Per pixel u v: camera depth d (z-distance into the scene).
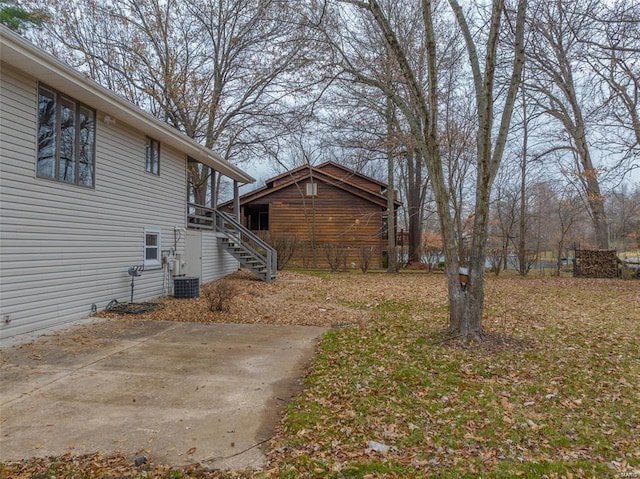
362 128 16.69
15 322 5.87
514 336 6.21
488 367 4.81
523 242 17.81
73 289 7.07
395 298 10.24
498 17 5.20
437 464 2.76
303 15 8.91
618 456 2.91
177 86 16.64
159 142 10.13
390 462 2.77
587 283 14.52
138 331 6.52
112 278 8.21
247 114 17.80
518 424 3.39
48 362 4.85
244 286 12.01
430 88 5.78
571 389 4.18
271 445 3.00
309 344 5.91
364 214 20.30
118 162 8.38
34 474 2.60
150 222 9.71
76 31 16.06
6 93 5.67
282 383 4.31
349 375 4.52
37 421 3.34
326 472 2.64
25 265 6.02
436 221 31.20
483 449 2.99
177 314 7.88
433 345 5.68
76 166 7.12
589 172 15.89
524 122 17.22
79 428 3.22
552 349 5.58
